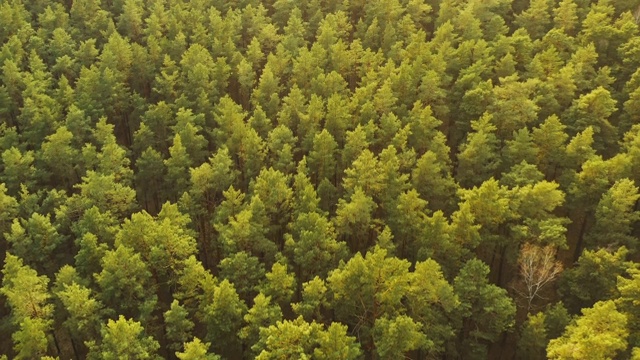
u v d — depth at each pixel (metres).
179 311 55.84
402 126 86.31
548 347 49.81
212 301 57.94
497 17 104.56
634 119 81.50
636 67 90.50
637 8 108.44
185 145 82.94
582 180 69.00
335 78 92.88
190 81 94.25
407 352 61.81
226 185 76.25
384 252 54.81
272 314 54.88
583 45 97.56
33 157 81.12
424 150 84.06
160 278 70.00
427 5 114.12
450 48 97.00
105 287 58.53
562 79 85.50
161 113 88.56
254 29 113.25
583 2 108.75
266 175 72.12
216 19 109.00
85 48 103.19
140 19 113.62
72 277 60.84
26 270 59.28
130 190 72.25
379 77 95.38
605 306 48.56
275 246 67.25
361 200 65.88
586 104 79.25
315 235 61.97
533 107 79.69
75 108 84.75
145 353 51.62
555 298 66.94
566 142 82.25
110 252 58.59
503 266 72.50
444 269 62.50
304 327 49.78
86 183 79.06
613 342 45.31
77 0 114.94
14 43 101.38
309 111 85.88
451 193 74.62
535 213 65.25
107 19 114.19
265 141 85.94
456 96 90.44
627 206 64.31
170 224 63.88
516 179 68.94
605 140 80.31
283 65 101.06
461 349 61.22
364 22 116.56
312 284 56.34
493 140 77.25
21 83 94.38
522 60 97.12
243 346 60.00
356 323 59.72
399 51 100.62
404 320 50.91
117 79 98.38
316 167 79.62
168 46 105.94
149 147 81.12
